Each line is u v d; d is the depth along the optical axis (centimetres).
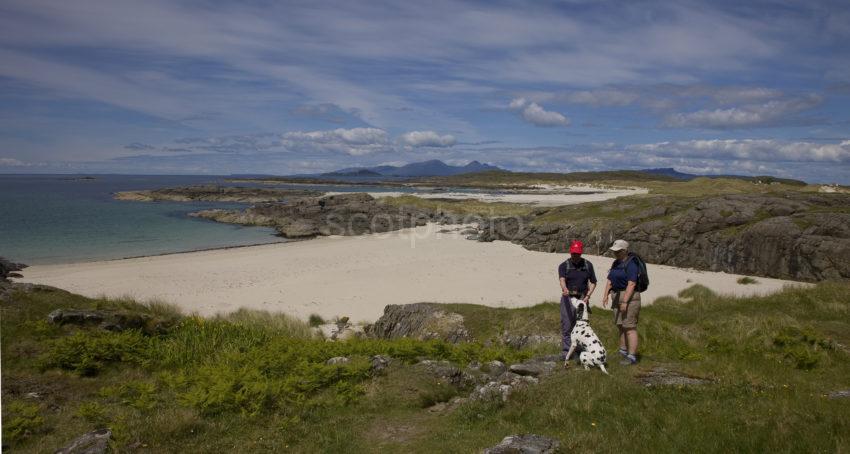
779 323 1160
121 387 851
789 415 593
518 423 669
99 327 1154
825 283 1680
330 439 682
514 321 1466
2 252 4062
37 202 9262
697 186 8862
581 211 4678
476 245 4466
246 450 648
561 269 943
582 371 806
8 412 719
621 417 631
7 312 1138
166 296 2561
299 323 1784
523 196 10738
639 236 3838
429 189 16188
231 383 820
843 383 755
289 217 6450
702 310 1530
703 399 674
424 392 849
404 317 1703
